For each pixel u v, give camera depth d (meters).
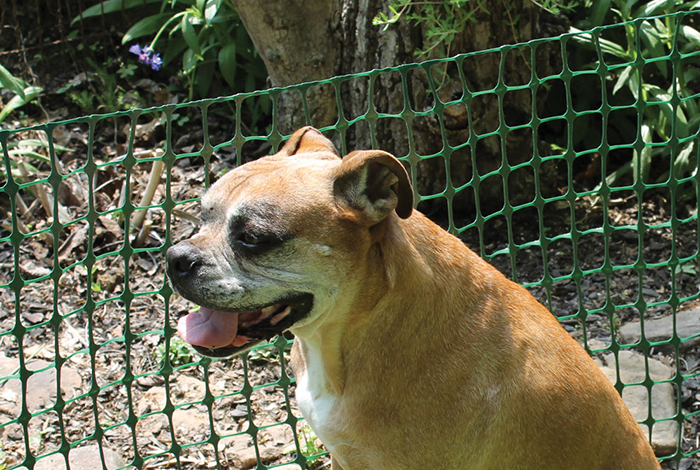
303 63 2.57
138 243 2.51
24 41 3.38
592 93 2.90
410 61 2.48
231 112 3.12
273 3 2.49
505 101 2.56
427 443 1.79
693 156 2.69
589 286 2.46
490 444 1.79
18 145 2.81
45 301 2.40
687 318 2.36
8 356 2.28
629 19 2.67
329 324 1.79
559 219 2.70
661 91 2.62
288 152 1.86
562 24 2.70
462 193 2.66
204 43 3.07
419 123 2.50
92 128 1.85
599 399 1.83
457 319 1.79
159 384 2.23
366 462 1.83
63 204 2.69
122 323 2.35
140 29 3.15
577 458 1.81
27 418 1.89
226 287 1.74
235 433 2.05
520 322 1.82
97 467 2.06
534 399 1.79
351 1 2.50
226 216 1.75
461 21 2.42
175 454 1.98
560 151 2.90
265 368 2.28
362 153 1.73
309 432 2.13
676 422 2.17
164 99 3.16
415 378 1.78
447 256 1.82
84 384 2.22
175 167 2.86
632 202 2.77
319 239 1.74
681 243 2.59
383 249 1.77
